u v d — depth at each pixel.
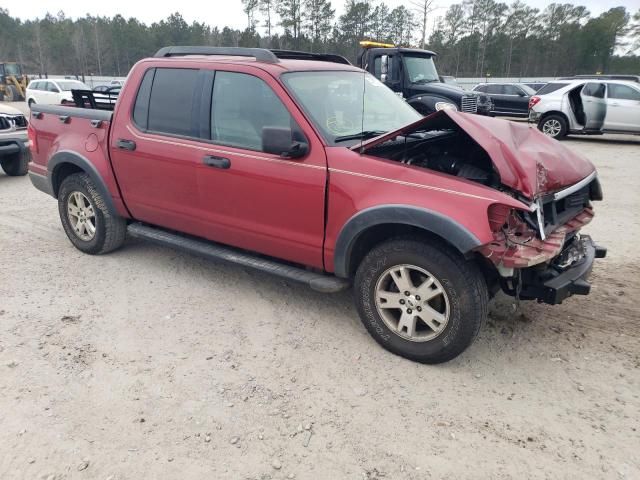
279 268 3.95
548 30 65.81
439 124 3.54
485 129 3.33
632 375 3.37
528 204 3.10
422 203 3.15
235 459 2.66
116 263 5.11
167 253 5.39
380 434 2.84
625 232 6.19
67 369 3.37
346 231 3.45
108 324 3.94
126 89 4.64
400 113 4.45
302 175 3.60
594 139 15.77
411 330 3.43
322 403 3.08
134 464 2.62
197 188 4.18
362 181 3.38
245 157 3.84
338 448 2.74
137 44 72.25
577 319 4.06
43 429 2.84
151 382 3.25
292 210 3.71
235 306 4.26
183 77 4.28
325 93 3.97
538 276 3.31
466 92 12.25
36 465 2.60
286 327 3.94
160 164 4.36
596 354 3.59
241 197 3.94
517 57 65.69
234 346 3.67
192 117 4.19
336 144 3.59
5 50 72.31
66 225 5.35
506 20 63.31
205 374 3.34
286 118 3.70
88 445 2.73
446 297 3.22
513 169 3.14
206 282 4.71
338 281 3.71
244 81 3.93
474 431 2.87
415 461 2.66
